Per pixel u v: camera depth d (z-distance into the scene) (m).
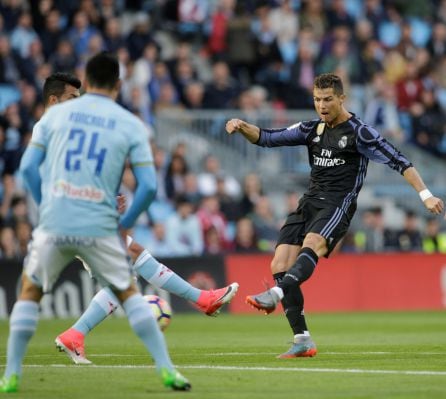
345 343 42.22
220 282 70.25
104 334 49.94
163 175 78.12
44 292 24.62
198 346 41.00
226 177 82.69
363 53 95.25
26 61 78.94
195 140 82.25
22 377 28.09
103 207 23.97
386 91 91.31
